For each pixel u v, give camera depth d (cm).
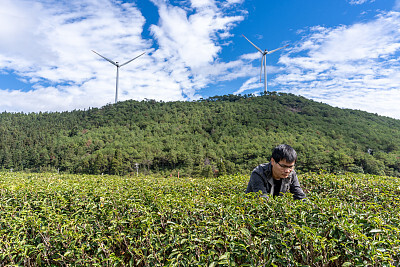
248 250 229
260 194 309
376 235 219
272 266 218
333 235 219
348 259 207
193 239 239
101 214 365
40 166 10094
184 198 352
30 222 343
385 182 504
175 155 9956
